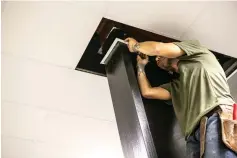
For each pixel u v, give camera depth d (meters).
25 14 2.33
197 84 2.07
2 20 2.35
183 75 2.18
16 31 2.45
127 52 2.52
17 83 2.88
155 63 2.71
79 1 2.27
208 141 1.76
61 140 3.66
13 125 3.35
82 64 2.81
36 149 3.72
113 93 2.59
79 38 2.55
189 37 2.70
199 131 1.90
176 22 2.54
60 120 3.38
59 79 2.91
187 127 1.98
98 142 3.77
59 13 2.34
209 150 1.72
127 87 2.36
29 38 2.51
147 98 2.46
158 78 2.67
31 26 2.42
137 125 2.18
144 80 2.41
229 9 2.49
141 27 2.56
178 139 2.41
